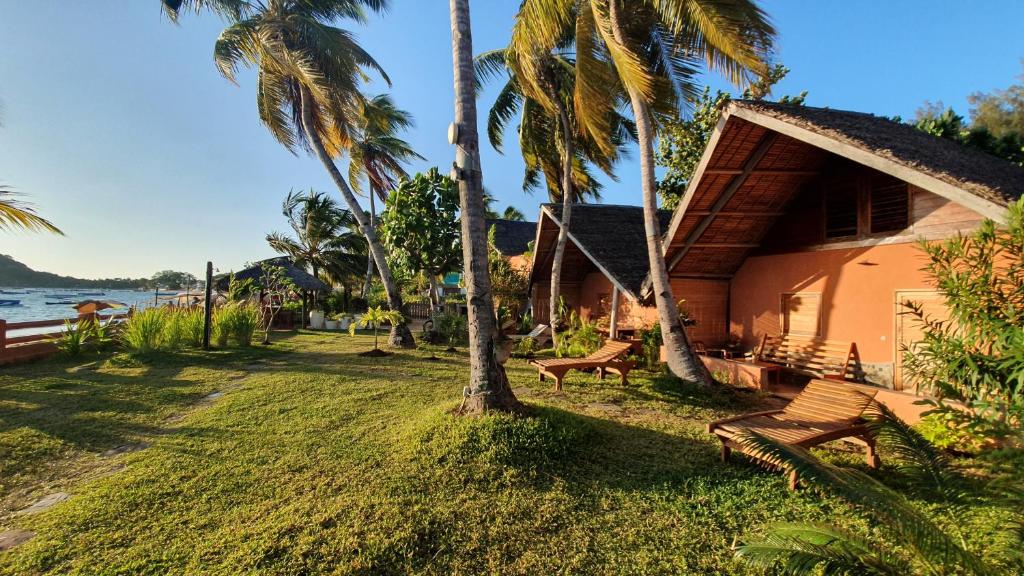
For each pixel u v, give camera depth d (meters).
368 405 7.78
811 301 10.08
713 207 10.32
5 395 8.53
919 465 3.82
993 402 4.22
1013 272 4.75
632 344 12.55
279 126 16.33
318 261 31.77
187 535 3.83
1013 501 2.95
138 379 10.09
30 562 3.46
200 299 22.67
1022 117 22.36
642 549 3.64
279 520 4.01
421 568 3.43
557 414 6.22
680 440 6.17
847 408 5.55
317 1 15.84
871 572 2.45
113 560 3.49
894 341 8.37
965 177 5.45
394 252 19.55
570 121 14.82
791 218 10.61
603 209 17.09
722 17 7.75
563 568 3.41
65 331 13.44
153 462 5.32
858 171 9.09
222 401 8.15
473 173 6.18
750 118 7.86
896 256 8.38
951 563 2.37
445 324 18.02
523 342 16.27
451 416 5.98
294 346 16.25
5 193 7.73
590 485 4.70
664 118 10.80
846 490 2.66
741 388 9.66
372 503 4.25
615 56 8.22
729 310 12.52
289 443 5.89
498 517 4.06
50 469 5.30
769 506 4.32
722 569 3.40
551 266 19.81
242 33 14.36
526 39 9.43
